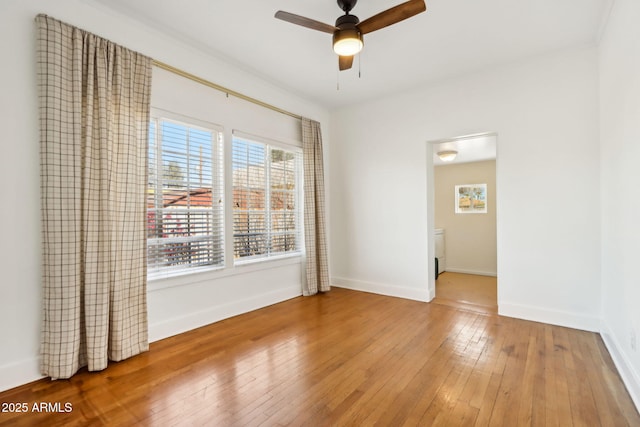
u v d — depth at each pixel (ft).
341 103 13.94
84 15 6.99
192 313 9.29
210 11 7.55
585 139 9.13
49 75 6.23
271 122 11.94
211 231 9.95
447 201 20.03
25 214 6.25
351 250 14.32
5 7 6.02
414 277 12.52
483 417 5.23
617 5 6.83
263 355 7.57
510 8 7.41
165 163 8.76
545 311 9.72
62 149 6.34
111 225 7.05
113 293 7.11
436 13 7.58
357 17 7.43
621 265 6.91
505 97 10.37
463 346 8.04
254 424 5.08
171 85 8.77
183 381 6.39
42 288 6.40
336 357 7.47
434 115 11.87
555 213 9.57
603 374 6.61
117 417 5.26
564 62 9.41
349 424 5.08
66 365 6.32
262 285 11.57
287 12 6.87
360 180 13.97
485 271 18.65
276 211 12.34
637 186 5.77
